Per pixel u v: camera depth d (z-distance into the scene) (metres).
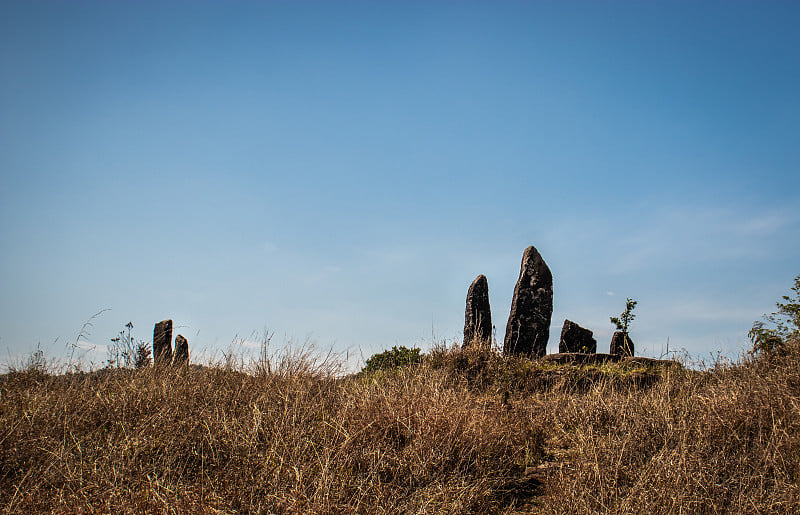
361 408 6.50
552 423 6.91
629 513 4.43
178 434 5.74
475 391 8.84
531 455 6.25
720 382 7.44
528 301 12.47
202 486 4.69
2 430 5.79
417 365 9.81
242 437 5.52
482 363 9.90
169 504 4.34
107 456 5.11
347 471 5.01
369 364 11.70
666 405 6.55
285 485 4.68
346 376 8.39
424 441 5.68
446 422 6.09
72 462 5.26
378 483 4.88
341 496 4.61
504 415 7.09
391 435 6.00
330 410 6.55
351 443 5.55
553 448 6.35
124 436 5.71
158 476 5.04
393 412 6.23
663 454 5.22
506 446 6.17
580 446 5.82
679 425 5.96
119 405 6.50
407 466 5.32
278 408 6.43
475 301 12.99
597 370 9.43
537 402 8.06
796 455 5.21
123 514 4.27
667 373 8.77
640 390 7.99
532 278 12.62
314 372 7.93
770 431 5.77
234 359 8.17
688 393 7.28
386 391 7.12
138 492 4.59
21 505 4.61
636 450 5.56
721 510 4.49
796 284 9.31
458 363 9.96
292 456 5.09
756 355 8.59
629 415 6.43
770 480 4.86
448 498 4.88
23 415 6.34
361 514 4.46
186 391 7.02
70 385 7.61
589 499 4.75
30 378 8.09
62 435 5.94
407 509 4.63
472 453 5.79
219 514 4.27
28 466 5.37
